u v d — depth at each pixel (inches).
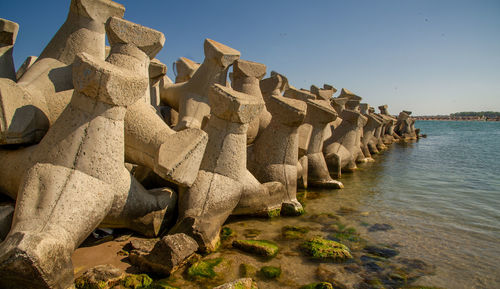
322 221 204.7
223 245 156.2
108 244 142.1
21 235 95.5
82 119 124.0
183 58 372.5
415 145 796.6
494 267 150.6
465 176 378.3
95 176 124.6
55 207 110.1
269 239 169.6
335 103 493.0
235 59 266.5
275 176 218.4
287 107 213.9
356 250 164.1
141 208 146.2
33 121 145.9
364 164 459.5
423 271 144.9
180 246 128.9
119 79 123.0
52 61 179.9
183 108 269.6
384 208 239.8
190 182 157.1
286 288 123.6
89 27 187.6
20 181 130.3
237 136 179.8
